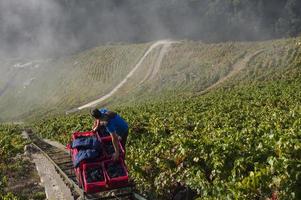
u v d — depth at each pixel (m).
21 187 15.30
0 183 14.98
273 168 8.01
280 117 17.86
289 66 80.25
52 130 37.38
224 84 83.06
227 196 8.45
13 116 120.44
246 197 8.21
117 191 11.05
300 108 19.75
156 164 11.80
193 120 23.33
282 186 7.80
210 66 100.75
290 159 8.01
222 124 19.58
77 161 10.32
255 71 84.31
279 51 89.94
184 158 10.75
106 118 10.29
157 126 19.69
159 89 98.25
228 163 9.65
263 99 33.25
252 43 108.31
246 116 22.44
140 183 11.77
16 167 19.25
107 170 10.23
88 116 38.31
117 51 143.38
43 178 16.17
